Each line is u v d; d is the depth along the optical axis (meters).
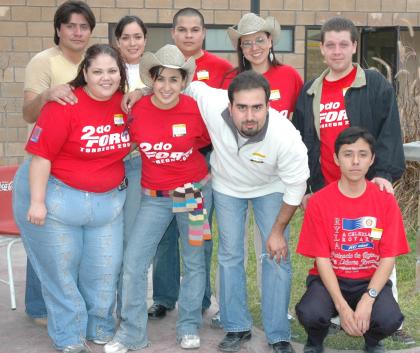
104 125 3.62
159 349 4.00
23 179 3.80
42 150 3.56
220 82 4.58
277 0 9.17
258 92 3.43
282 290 3.79
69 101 3.53
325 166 3.89
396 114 3.70
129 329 3.95
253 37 4.14
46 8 8.66
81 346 3.87
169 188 3.77
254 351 3.93
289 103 4.24
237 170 3.71
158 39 9.05
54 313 3.88
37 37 8.69
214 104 3.67
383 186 3.61
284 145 3.52
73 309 3.85
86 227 3.84
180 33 4.54
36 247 3.79
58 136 3.54
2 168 4.79
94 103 3.59
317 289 3.66
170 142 3.66
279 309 3.81
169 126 3.66
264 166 3.63
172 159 3.71
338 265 3.64
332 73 3.81
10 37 8.62
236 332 3.95
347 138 3.46
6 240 4.74
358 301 3.66
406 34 9.70
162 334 4.23
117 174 3.80
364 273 3.64
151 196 3.81
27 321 4.46
